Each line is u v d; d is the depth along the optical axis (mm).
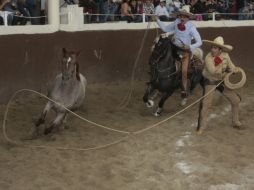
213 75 9242
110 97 12445
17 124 9680
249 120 10531
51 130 8836
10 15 12188
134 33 14344
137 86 13883
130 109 11367
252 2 19391
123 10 15008
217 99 12359
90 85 13484
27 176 7105
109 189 6789
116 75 14109
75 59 8625
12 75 11672
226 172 7570
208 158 8148
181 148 8586
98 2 15039
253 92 13633
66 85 8711
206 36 16125
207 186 7066
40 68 12320
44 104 11406
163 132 9516
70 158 7891
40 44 12273
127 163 7789
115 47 14000
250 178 7402
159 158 8062
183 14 10633
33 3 13266
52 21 12656
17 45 11750
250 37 17375
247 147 8719
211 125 10070
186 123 10227
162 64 10477
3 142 8578
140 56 14578
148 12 15398
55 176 7148
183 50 10695
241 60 17188
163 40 10586
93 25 13578
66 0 14453
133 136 9188
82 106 11383
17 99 11750
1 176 7066
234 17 18750
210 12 17578
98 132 9383
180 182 7148
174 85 10688
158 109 10750
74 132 9320
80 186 6824
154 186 6957
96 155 8078
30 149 8242
